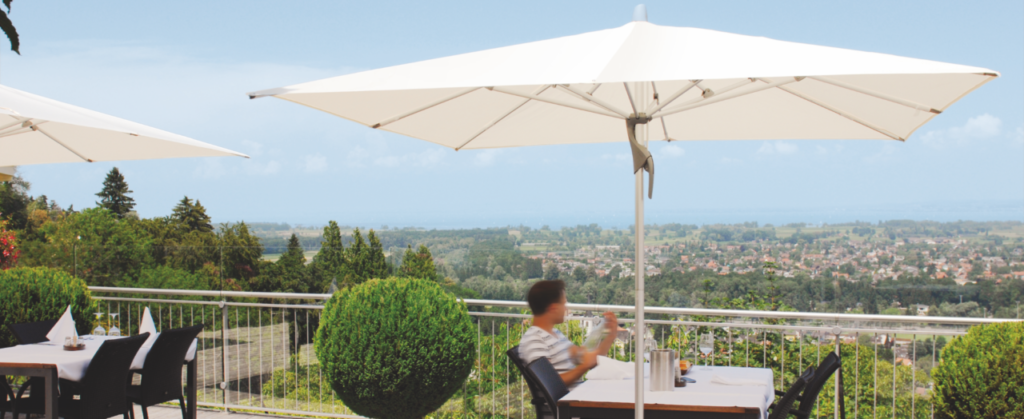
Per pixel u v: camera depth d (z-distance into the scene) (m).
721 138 3.96
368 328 4.31
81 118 3.48
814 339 5.43
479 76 2.06
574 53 2.24
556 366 3.79
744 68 1.83
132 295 8.36
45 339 5.00
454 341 4.39
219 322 7.08
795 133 3.63
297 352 5.75
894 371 4.46
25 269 5.68
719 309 4.67
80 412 3.94
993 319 4.17
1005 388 3.64
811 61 1.88
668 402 3.01
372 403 4.35
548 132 3.90
